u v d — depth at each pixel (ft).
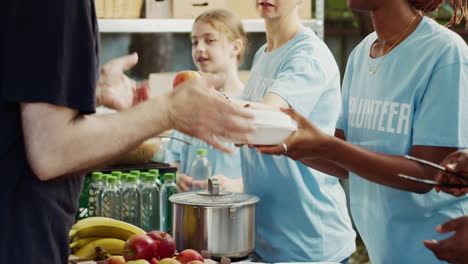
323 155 5.61
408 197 5.97
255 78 8.13
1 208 3.66
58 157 3.49
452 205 5.88
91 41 3.59
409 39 5.96
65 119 3.50
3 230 3.67
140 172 8.66
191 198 7.47
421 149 5.69
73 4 3.51
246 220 7.29
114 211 8.18
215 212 7.14
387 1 6.00
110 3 11.09
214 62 10.11
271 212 7.70
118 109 4.56
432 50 5.74
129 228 7.04
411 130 5.89
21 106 3.50
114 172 8.34
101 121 3.59
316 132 5.54
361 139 6.40
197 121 3.72
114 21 11.09
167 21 11.37
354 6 6.15
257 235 7.85
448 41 5.71
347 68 6.87
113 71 4.55
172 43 13.46
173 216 7.46
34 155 3.49
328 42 17.72
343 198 8.06
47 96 3.41
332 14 18.11
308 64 7.43
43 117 3.46
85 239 7.04
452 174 4.13
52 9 3.45
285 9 7.72
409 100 5.86
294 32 7.84
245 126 3.77
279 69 7.73
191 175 9.61
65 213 3.96
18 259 3.69
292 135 5.49
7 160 3.67
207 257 6.79
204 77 3.89
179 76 6.02
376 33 6.48
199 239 7.20
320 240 7.66
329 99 7.68
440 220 5.90
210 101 3.72
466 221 4.09
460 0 6.35
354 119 6.52
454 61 5.62
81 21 3.55
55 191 3.83
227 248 7.18
